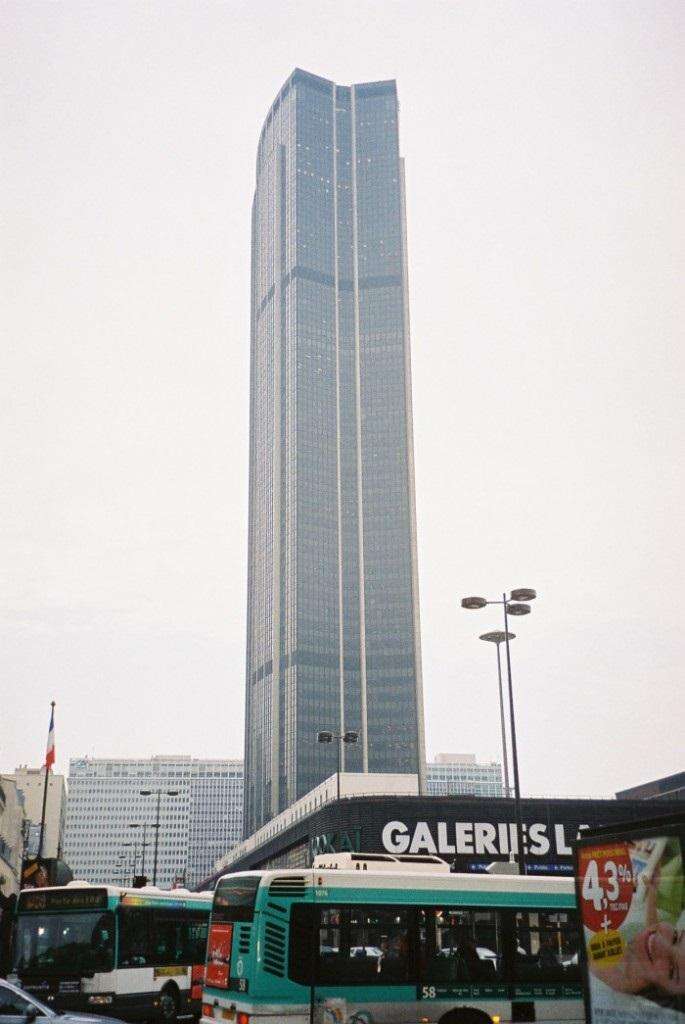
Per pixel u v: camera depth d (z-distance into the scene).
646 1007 11.59
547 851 63.69
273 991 16.56
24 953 24.11
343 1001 16.89
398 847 62.47
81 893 24.44
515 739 40.16
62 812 160.38
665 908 11.48
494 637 50.78
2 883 75.44
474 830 63.56
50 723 65.38
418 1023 17.30
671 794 84.69
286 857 94.81
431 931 17.94
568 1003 18.44
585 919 12.62
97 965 23.62
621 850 12.19
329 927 17.22
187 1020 26.27
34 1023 16.78
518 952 18.47
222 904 17.95
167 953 25.98
